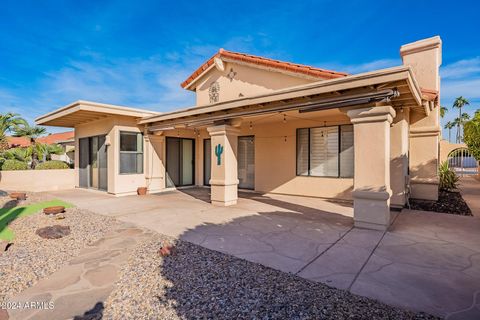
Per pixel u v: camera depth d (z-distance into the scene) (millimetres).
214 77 12789
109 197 10539
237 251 4590
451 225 6262
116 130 10852
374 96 5484
